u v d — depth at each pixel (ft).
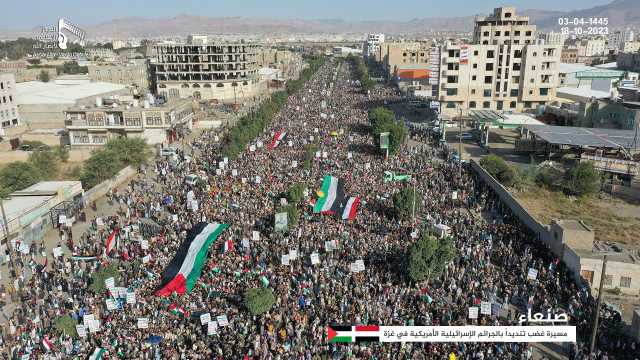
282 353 108.68
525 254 152.97
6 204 193.67
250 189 219.61
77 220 204.33
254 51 616.39
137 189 239.30
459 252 156.76
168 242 168.14
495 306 121.80
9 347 116.88
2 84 371.76
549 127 292.40
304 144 306.55
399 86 625.82
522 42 428.56
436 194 215.31
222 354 109.91
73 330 118.73
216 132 366.22
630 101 312.50
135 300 129.08
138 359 107.55
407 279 142.10
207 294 135.64
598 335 115.75
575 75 522.88
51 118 394.93
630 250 164.04
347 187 222.07
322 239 167.12
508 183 236.43
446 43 449.89
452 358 103.04
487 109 400.88
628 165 233.35
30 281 147.74
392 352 108.17
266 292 123.34
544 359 111.45
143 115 323.16
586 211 206.59
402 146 309.83
